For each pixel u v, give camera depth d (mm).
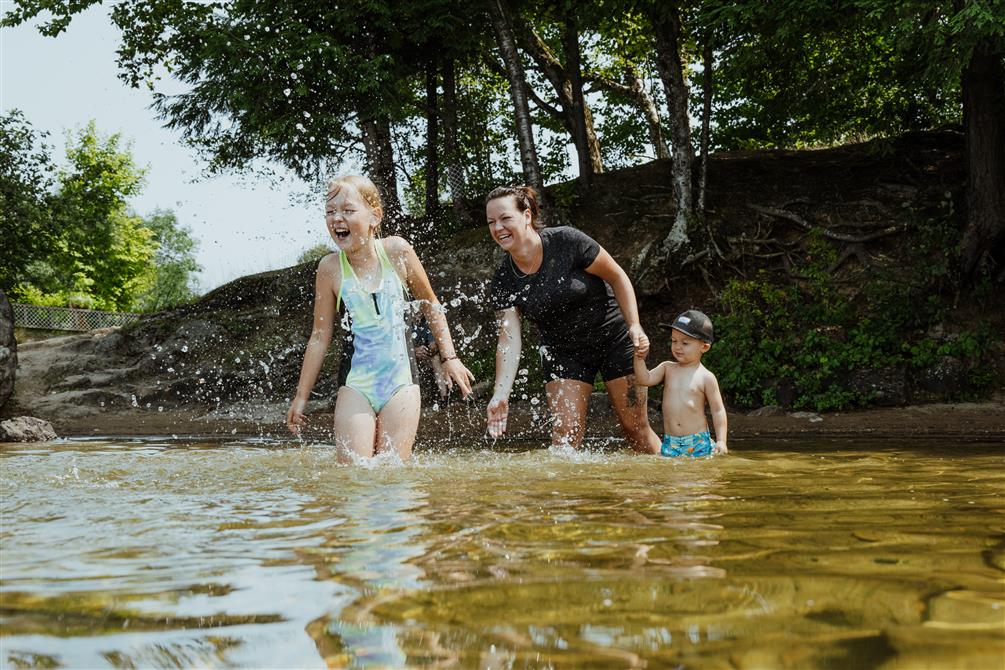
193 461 3963
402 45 15633
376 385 4191
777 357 11805
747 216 14594
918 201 13719
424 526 1922
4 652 1000
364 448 3979
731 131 19500
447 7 14953
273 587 1317
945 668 864
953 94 13320
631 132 22047
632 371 5070
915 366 11188
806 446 5371
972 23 9172
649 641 984
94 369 15375
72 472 3350
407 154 17922
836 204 14328
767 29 12344
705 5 12328
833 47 14539
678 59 14258
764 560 1482
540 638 1006
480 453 4898
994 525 1901
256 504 2369
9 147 24953
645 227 15062
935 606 1131
